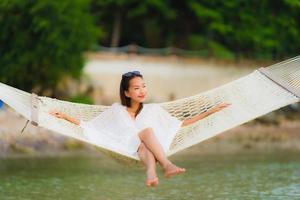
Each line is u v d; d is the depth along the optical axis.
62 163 20.73
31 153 23.67
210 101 11.27
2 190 14.79
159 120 11.13
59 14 30.22
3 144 24.02
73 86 32.59
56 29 30.30
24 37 30.30
